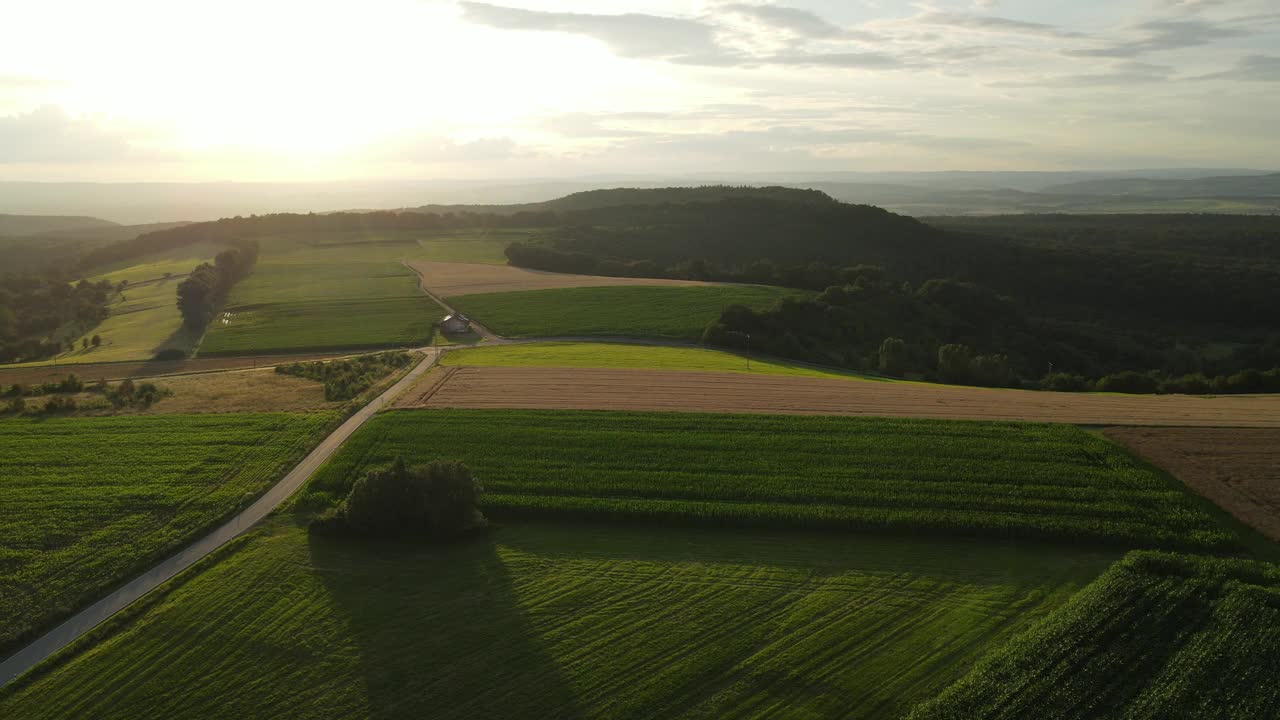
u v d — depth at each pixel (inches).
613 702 1101.1
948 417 2289.6
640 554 1526.8
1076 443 2005.4
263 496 1827.0
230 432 2252.7
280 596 1396.4
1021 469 1843.0
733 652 1203.9
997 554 1498.5
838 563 1475.1
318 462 2039.9
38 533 1637.6
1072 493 1705.2
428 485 1601.9
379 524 1593.3
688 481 1818.4
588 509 1683.1
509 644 1240.8
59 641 1296.8
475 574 1457.9
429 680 1161.4
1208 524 1552.7
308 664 1206.9
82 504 1772.9
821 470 1868.8
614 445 2063.2
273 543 1592.0
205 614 1346.0
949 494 1716.3
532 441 2100.1
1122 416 2266.2
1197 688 1072.2
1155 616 1233.4
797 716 1066.1
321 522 1621.6
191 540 1614.2
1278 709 1028.5
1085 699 1064.2
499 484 1818.4
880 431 2142.0
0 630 1314.0
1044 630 1213.1
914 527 1588.3
